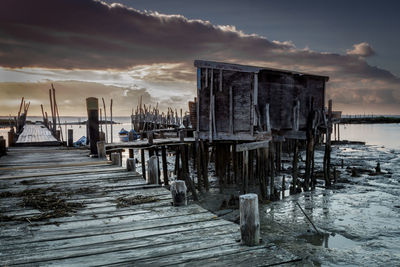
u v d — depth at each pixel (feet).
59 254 14.33
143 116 162.50
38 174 32.63
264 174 51.60
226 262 13.70
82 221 18.97
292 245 31.53
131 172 34.40
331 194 53.67
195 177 68.80
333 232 35.53
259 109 55.31
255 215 15.56
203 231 17.38
